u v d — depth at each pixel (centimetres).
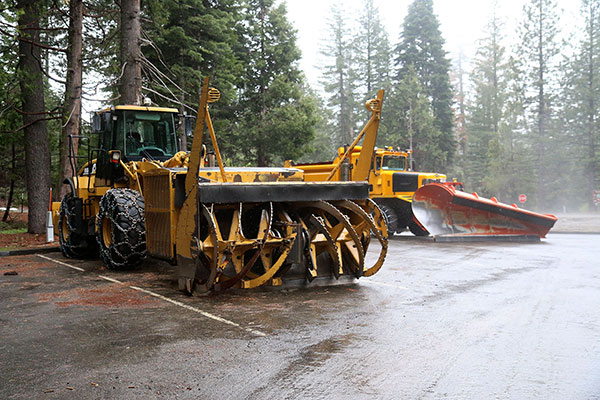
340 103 5384
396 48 5088
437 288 720
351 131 5272
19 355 434
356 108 5159
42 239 1481
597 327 513
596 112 3919
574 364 405
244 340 472
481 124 4650
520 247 1261
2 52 1536
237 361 415
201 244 643
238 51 3155
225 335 488
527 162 3956
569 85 3994
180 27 2211
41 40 1866
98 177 1029
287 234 686
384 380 374
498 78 4881
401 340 470
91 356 430
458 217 1464
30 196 1677
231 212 714
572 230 1856
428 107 4669
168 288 725
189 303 625
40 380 377
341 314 567
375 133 785
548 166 4053
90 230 1047
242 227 740
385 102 4859
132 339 477
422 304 617
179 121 1044
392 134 4709
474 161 4675
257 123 3086
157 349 447
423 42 4997
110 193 876
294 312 577
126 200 859
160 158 993
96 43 1756
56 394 351
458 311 581
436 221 1487
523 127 4122
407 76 4659
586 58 3959
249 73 3180
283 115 3081
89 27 1775
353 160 1452
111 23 1789
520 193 3947
